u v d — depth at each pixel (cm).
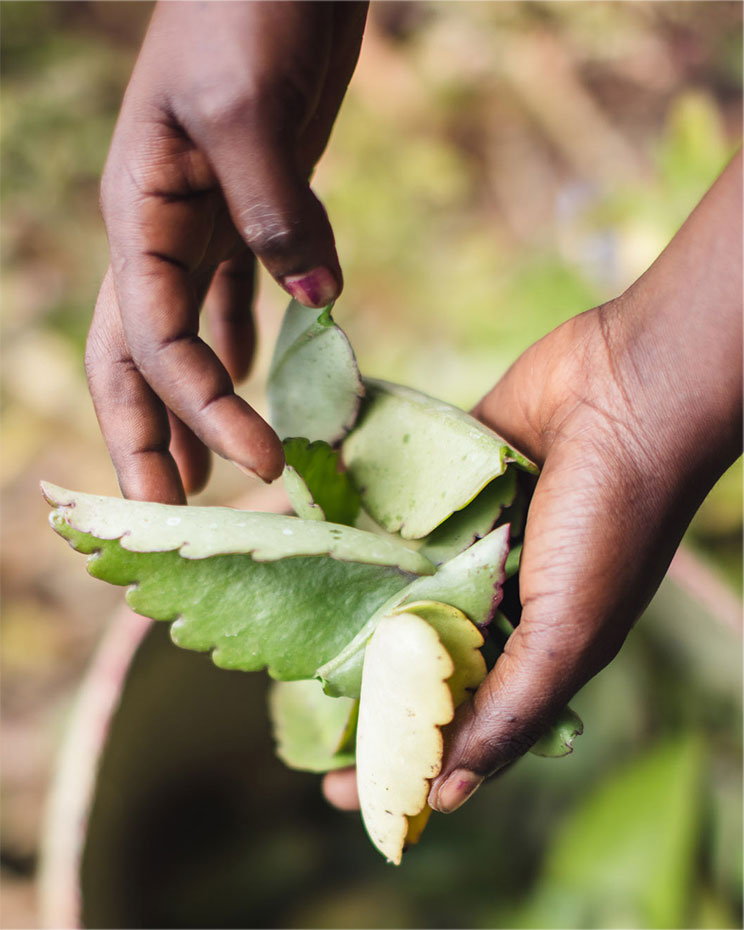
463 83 108
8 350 95
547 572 39
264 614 40
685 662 58
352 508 44
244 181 39
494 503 42
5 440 91
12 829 75
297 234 39
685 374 40
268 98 39
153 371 41
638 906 56
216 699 56
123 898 53
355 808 47
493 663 40
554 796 61
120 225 41
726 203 39
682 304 40
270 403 44
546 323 77
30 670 82
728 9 105
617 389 41
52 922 48
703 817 59
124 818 53
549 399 43
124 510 39
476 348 81
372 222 99
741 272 39
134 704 52
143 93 41
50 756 79
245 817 60
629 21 106
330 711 46
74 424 93
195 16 40
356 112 106
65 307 97
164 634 52
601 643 39
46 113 101
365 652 39
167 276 41
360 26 45
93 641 84
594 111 109
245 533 38
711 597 55
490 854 61
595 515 39
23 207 101
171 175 41
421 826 40
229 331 52
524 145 110
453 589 39
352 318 96
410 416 43
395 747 38
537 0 106
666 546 40
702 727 60
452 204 106
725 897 58
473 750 39
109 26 112
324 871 60
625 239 75
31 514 89
